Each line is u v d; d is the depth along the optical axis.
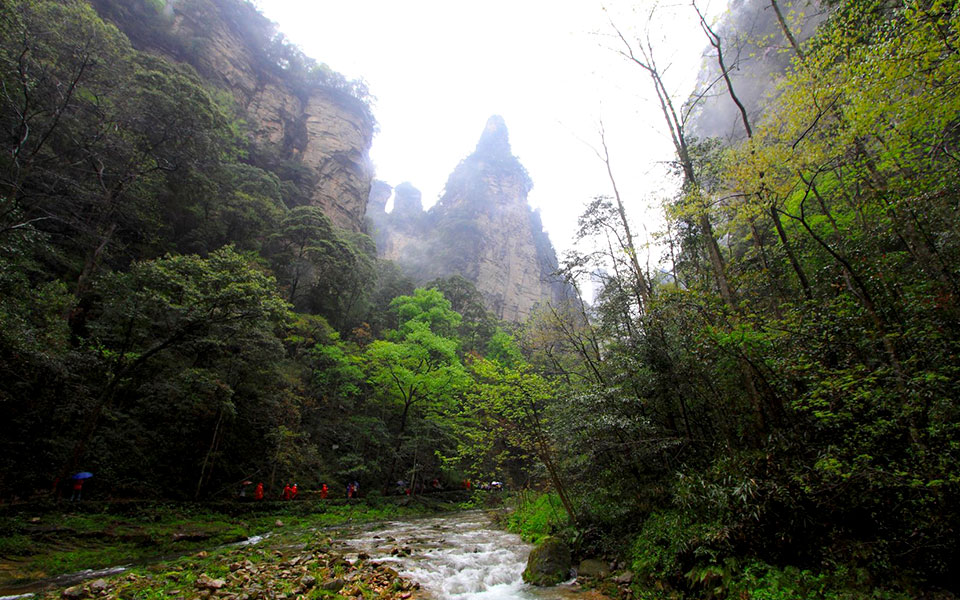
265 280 17.00
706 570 6.10
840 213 9.40
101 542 11.16
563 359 17.83
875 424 5.70
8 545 9.69
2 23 14.12
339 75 63.56
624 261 14.62
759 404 7.81
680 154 10.52
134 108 19.64
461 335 48.50
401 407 29.73
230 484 18.64
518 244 104.75
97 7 35.56
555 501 13.52
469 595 7.77
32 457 13.57
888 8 6.67
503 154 121.88
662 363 9.95
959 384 5.22
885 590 4.88
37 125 16.83
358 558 10.25
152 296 14.91
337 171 56.34
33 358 12.80
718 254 9.27
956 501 4.82
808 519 5.75
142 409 17.34
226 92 44.34
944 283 6.47
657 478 9.53
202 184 26.28
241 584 8.06
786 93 7.23
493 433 12.01
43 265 17.67
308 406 24.59
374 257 51.06
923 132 6.78
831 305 7.02
